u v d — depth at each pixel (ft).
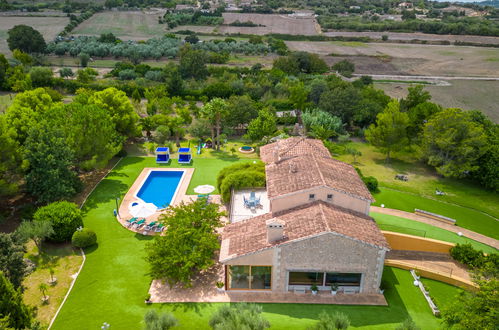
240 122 253.24
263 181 152.97
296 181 125.80
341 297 108.58
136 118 224.12
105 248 130.52
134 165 201.87
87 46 490.49
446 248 129.49
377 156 232.73
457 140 192.65
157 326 83.87
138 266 121.60
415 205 170.50
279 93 346.13
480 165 193.67
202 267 109.60
